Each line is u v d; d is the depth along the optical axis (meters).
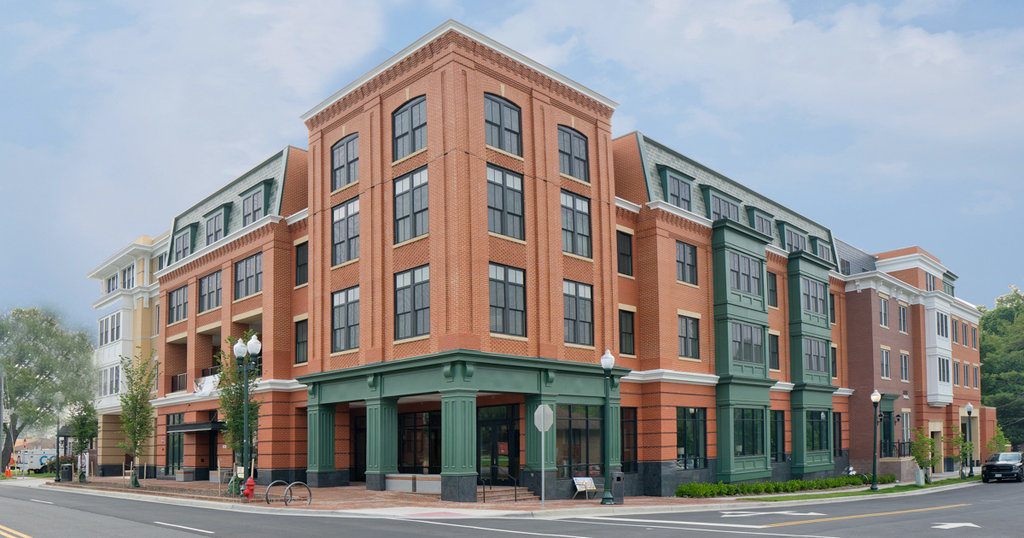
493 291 27.36
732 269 37.31
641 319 33.94
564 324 29.84
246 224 39.09
